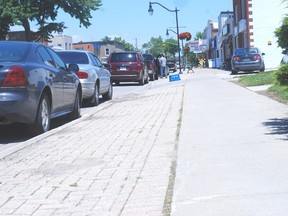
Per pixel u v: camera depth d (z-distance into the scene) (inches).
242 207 162.9
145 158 252.7
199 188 188.7
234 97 486.6
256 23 1368.1
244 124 321.1
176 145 280.4
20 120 315.0
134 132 337.4
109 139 315.0
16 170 239.3
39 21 1840.6
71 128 372.8
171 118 395.5
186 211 164.2
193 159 237.8
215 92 559.5
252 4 1365.7
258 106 401.1
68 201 187.5
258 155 232.2
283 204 162.4
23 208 180.4
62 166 244.1
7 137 346.3
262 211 157.6
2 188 207.8
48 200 189.3
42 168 241.4
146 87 907.4
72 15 1859.0
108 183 209.2
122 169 232.1
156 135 319.6
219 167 217.3
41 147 295.6
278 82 285.3
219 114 376.8
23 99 309.4
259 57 997.8
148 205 176.2
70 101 413.7
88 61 544.7
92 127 374.0
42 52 367.6
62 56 542.3
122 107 518.6
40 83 331.6
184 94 576.1
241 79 721.0
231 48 1900.8
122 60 971.9
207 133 301.9
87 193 196.5
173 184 198.8
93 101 542.0
